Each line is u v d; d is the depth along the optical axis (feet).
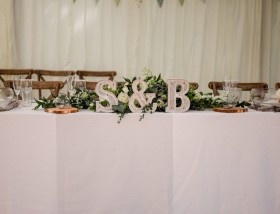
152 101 5.04
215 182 4.98
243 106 5.69
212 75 14.75
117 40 14.07
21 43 13.42
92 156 4.80
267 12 14.84
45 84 7.62
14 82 5.77
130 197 4.90
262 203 5.01
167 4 14.14
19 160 4.71
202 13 14.35
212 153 4.93
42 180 4.75
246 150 4.96
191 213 5.00
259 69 14.79
